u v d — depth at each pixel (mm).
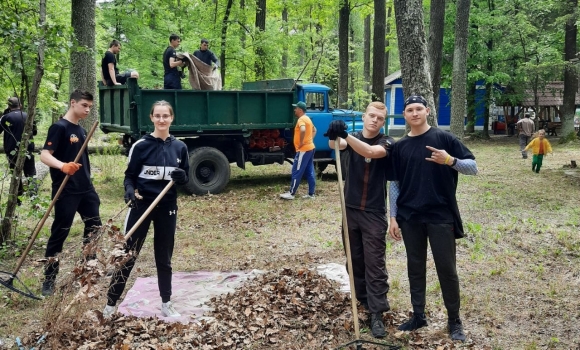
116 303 4910
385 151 4176
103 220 8422
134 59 20062
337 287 5293
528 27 25203
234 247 7094
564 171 14828
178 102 10250
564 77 24812
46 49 6371
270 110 11359
